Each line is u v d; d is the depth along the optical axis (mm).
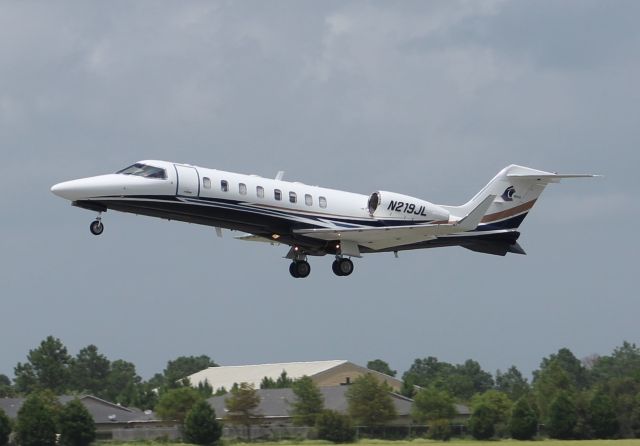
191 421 154750
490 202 119562
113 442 161625
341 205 123188
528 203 133000
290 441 162375
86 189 110938
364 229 120438
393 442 163000
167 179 113312
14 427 148625
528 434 168625
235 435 166875
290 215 119438
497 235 132125
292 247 126875
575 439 169375
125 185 111938
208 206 114812
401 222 125875
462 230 121250
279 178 122812
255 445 154750
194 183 114250
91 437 149500
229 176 116938
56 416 150125
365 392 170750
